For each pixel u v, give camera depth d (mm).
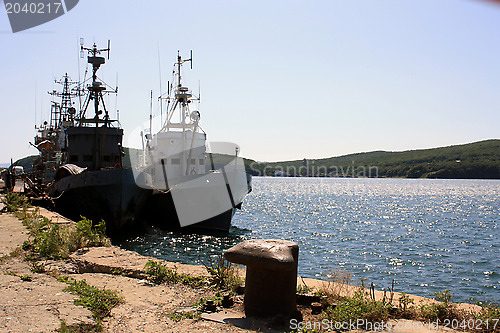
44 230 14641
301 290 8305
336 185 172500
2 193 39156
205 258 23188
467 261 25266
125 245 26000
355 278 20328
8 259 11094
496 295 17906
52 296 7750
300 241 32656
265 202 79125
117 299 7746
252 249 7113
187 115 33625
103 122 33188
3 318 6551
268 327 6656
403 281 20141
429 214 58219
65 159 36938
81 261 10594
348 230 40188
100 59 33188
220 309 7477
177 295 8250
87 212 27781
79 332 6203
